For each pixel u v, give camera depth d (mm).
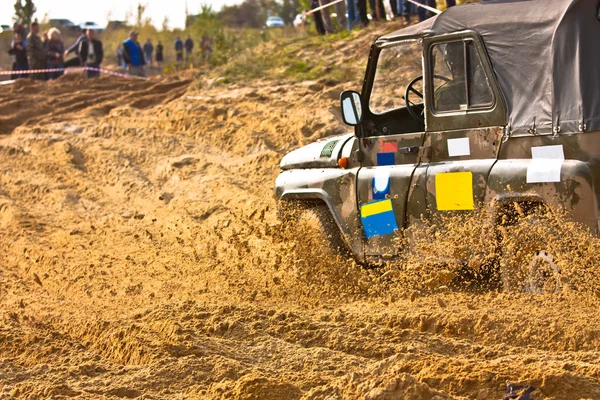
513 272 10867
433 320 10305
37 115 34250
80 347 10688
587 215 10227
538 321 9688
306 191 13445
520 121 10945
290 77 31094
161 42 71312
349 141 13227
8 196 23406
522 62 10992
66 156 25719
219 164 22812
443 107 11703
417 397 7504
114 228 19406
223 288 13344
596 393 7691
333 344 9867
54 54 45750
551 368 8133
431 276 11656
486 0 12141
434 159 11805
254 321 10820
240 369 9039
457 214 11391
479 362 8453
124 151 25578
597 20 10719
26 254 18016
